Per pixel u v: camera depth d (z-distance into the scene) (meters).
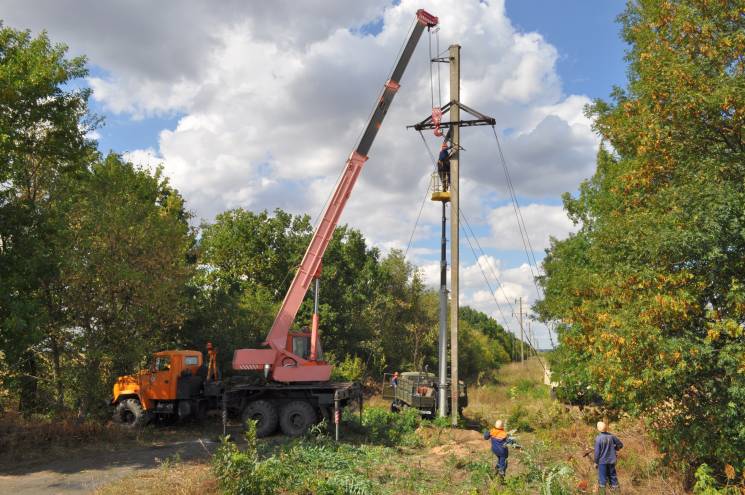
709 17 10.21
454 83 21.31
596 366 11.82
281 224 41.94
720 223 9.23
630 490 11.09
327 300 42.41
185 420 20.33
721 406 9.83
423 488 11.21
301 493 10.27
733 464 10.08
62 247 16.22
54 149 15.98
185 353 19.53
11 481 11.50
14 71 14.27
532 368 68.19
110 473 12.09
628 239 10.51
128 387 19.20
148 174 25.80
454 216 21.14
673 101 9.88
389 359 47.38
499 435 12.21
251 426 10.94
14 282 13.53
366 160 19.41
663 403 10.95
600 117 15.02
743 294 8.97
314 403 17.58
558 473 10.64
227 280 39.47
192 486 10.22
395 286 49.25
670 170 11.16
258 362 17.55
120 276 16.77
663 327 10.05
